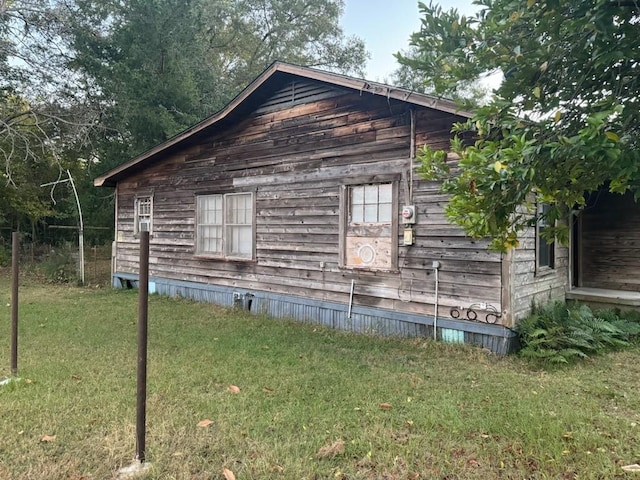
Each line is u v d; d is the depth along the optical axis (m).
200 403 3.60
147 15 15.88
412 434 3.12
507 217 2.22
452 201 2.30
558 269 6.87
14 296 4.25
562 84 2.11
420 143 5.86
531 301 5.82
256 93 7.52
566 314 5.71
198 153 8.96
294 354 5.16
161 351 5.21
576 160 1.91
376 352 5.32
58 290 10.62
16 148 15.36
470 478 2.57
